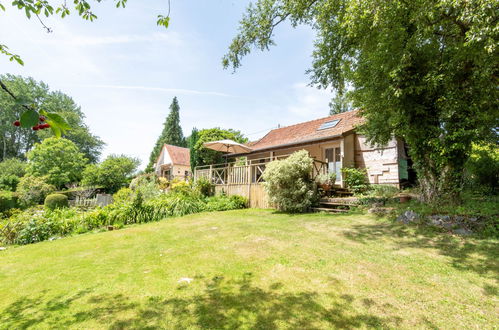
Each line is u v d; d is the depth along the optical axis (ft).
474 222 17.15
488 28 12.32
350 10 18.24
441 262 12.80
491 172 27.99
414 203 23.82
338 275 11.55
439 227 18.04
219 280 11.26
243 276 11.64
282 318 8.18
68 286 11.12
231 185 42.96
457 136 19.57
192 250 16.11
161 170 100.37
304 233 19.52
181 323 7.99
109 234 22.25
